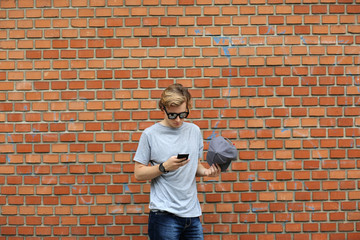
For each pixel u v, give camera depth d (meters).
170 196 2.59
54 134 3.54
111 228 3.50
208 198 3.51
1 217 3.52
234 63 3.54
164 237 2.55
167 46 3.54
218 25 3.54
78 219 3.51
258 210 3.49
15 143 3.54
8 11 3.58
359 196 3.50
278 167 3.51
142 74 3.54
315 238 3.48
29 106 3.56
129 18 3.54
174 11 3.54
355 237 3.48
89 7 3.56
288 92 3.54
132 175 3.51
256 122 3.53
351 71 3.54
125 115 3.54
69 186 3.52
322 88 3.54
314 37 3.54
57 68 3.55
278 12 3.54
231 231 3.49
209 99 3.53
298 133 3.52
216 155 2.60
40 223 3.51
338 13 3.55
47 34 3.56
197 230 2.70
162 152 2.64
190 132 2.74
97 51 3.55
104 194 3.51
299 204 3.49
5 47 3.57
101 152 3.53
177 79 3.54
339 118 3.54
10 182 3.53
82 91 3.54
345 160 3.52
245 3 3.54
